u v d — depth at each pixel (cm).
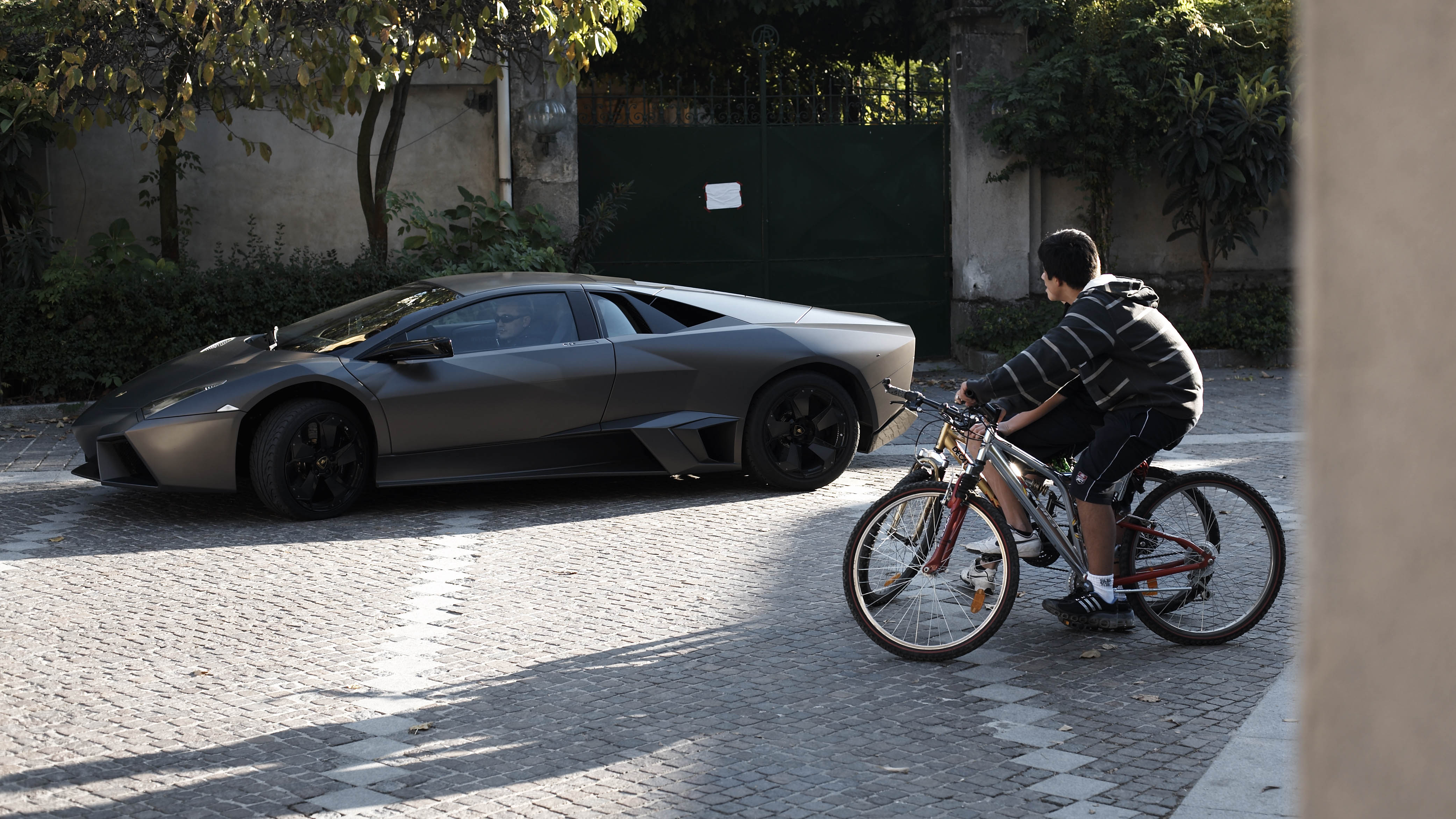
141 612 550
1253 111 1331
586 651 495
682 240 1395
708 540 688
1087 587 483
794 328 821
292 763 379
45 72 1021
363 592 584
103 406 741
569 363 764
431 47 1095
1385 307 62
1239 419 1072
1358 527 63
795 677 461
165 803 349
